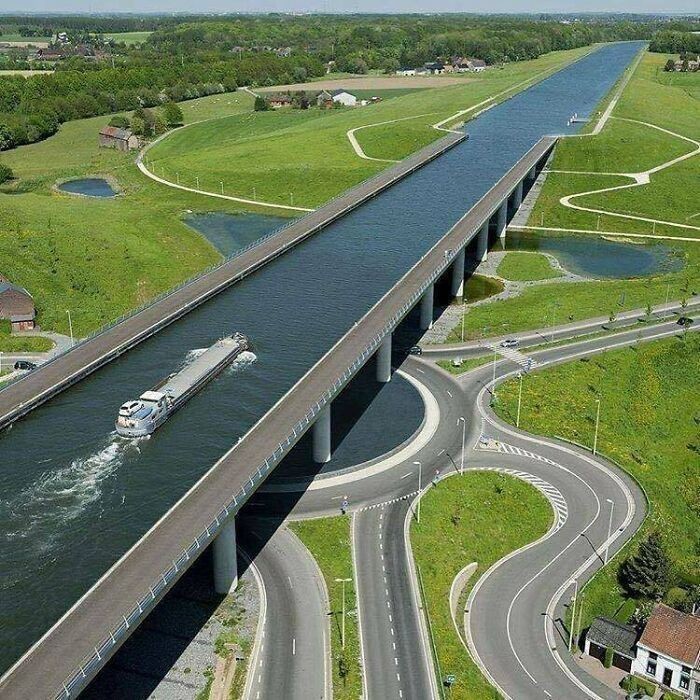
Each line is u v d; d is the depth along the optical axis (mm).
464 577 104562
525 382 151750
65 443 116688
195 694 83312
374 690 84812
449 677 86250
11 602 89062
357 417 139625
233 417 125500
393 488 119188
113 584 81375
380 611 95875
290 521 111188
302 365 141875
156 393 123500
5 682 70312
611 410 146250
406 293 159125
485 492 119500
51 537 99062
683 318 180125
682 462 138000
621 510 117875
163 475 110938
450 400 145625
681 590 105125
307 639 91312
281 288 176625
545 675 89688
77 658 72688
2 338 168625
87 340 143125
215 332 153375
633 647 90938
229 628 92562
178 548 86125
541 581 104062
